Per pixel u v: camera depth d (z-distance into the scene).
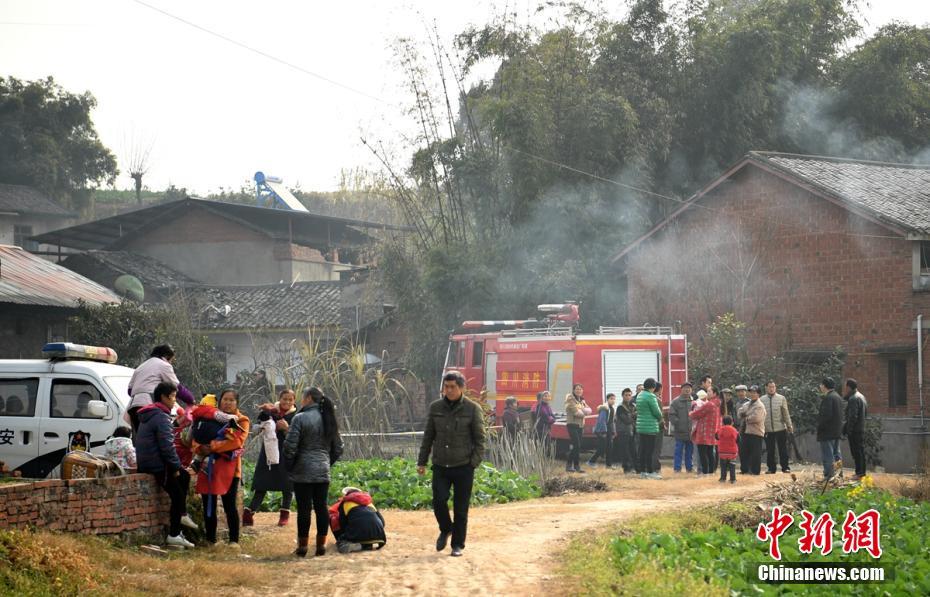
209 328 36.50
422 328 33.59
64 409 14.74
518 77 33.47
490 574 9.95
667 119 35.38
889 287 26.53
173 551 10.83
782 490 16.73
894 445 24.08
